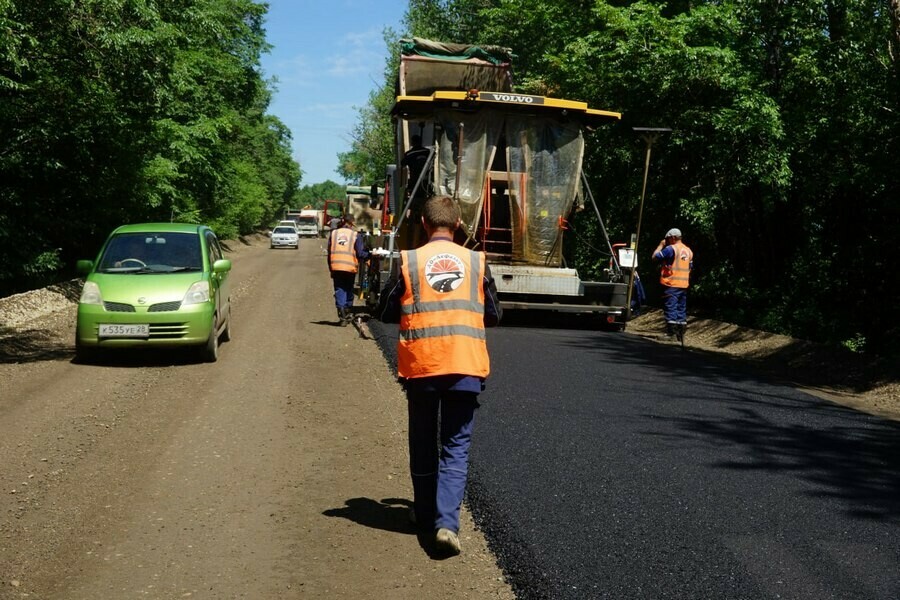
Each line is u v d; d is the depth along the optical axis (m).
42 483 6.00
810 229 16.95
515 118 14.07
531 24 25.67
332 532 5.16
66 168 18.22
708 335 15.91
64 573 4.51
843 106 14.28
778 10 16.20
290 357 11.64
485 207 14.06
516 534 4.93
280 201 104.38
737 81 16.14
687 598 4.14
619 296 14.51
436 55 16.81
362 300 18.08
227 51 44.03
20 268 17.78
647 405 8.42
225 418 8.00
